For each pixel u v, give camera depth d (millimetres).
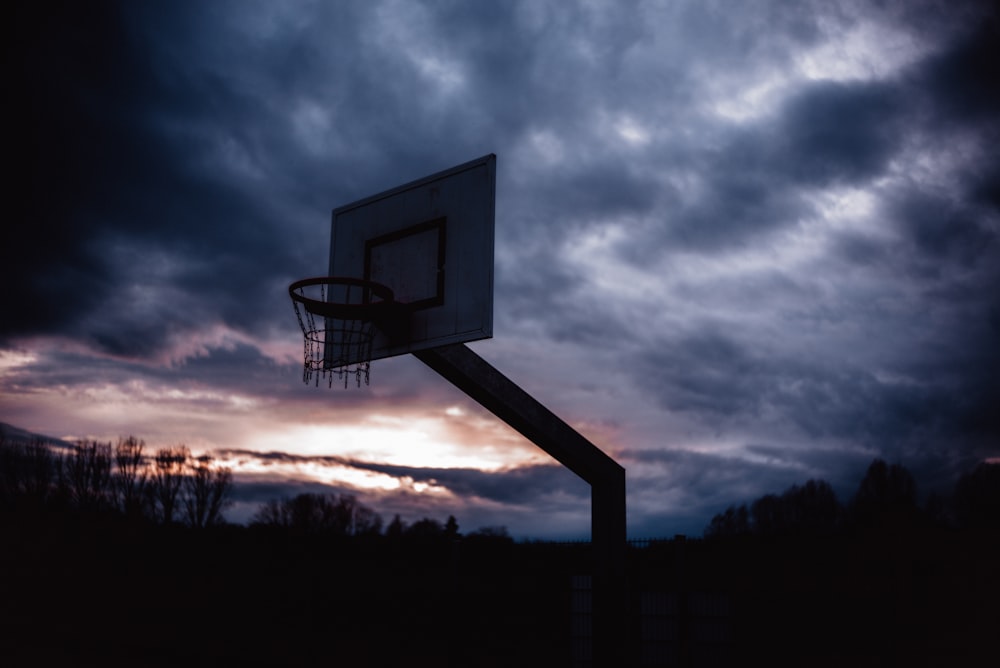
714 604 10906
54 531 30359
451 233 9227
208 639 15547
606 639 10766
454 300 8977
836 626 14375
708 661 10781
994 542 20266
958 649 13219
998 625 14234
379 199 10062
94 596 21375
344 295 9930
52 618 19141
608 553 11047
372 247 9930
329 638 14961
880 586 16953
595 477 11211
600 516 11211
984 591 16156
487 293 8719
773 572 18094
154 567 24656
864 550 20766
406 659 13297
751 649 13125
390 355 9391
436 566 21156
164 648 14664
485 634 14359
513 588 14828
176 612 18625
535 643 13789
